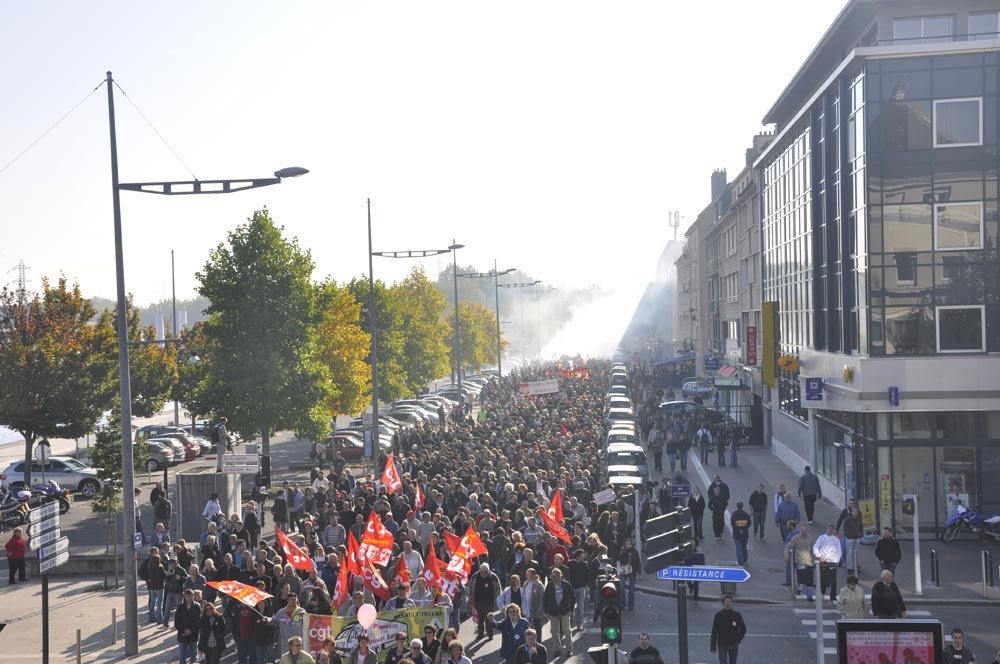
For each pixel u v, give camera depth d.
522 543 22.16
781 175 49.97
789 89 46.09
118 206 21.50
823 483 40.16
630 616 23.27
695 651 20.30
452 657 14.60
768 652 20.14
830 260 37.72
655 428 47.91
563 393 64.94
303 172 20.34
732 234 73.69
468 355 98.00
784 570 27.23
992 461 30.78
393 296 68.12
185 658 19.45
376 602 20.22
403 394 67.06
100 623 24.23
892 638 14.51
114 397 46.22
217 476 33.94
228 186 20.69
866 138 31.38
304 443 64.38
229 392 41.81
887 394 30.75
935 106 31.09
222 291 41.94
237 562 23.42
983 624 21.89
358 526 26.06
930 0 33.28
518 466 34.38
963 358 30.47
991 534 29.64
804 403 36.34
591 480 32.06
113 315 53.44
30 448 44.16
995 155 30.84
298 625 18.33
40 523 19.42
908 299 31.09
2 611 25.66
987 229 30.84
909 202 31.14
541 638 21.50
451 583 20.39
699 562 22.69
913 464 31.09
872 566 27.73
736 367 67.25
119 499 30.84
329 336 51.44
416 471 35.28
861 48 31.23
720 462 48.69
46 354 43.44
